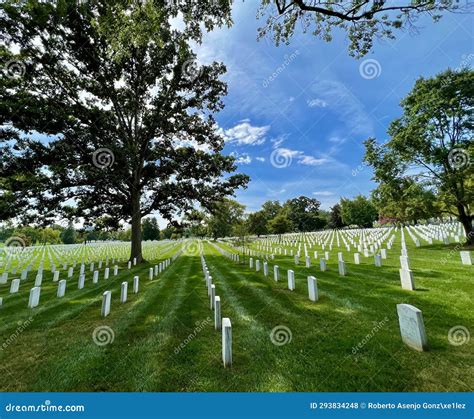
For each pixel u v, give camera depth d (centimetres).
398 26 771
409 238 2608
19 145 1542
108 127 1703
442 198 1820
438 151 1820
